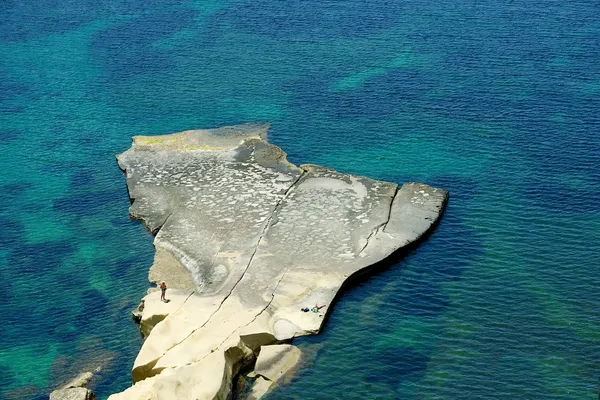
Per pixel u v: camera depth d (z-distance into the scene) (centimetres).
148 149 8050
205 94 9375
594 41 10131
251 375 5409
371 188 7144
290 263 6250
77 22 11688
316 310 5766
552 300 5891
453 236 6650
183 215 6956
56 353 5716
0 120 9088
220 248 6481
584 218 6800
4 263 6712
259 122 8638
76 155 8325
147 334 5806
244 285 6025
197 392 5012
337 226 6644
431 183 7425
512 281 6109
